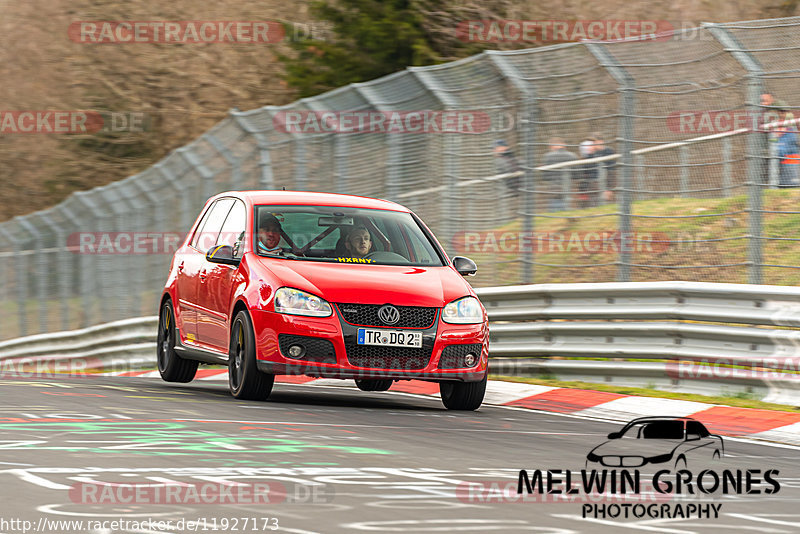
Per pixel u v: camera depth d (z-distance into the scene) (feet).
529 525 55.06
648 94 153.89
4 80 422.41
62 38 420.77
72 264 262.88
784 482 74.64
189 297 129.18
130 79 406.62
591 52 153.28
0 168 438.81
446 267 119.34
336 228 119.44
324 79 301.43
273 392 127.24
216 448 76.18
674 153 156.87
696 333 131.64
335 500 59.41
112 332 229.04
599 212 167.02
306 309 106.73
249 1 401.90
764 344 125.80
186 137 402.31
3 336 300.20
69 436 80.18
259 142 180.34
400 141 168.25
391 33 292.81
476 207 162.81
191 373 137.90
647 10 310.24
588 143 154.61
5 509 54.65
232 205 126.82
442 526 53.78
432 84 165.89
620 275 146.30
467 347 111.04
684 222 173.17
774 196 172.45
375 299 107.86
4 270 302.86
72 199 255.50
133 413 95.30
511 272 171.83
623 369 138.62
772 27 142.31
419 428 94.12
